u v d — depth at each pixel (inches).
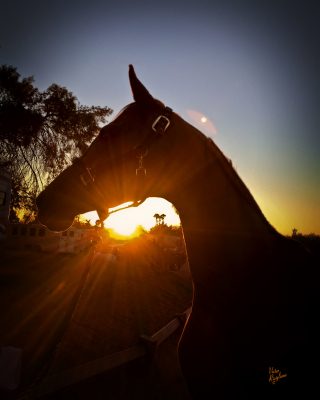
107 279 331.9
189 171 48.0
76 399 111.0
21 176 546.0
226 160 50.8
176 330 215.3
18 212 650.8
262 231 47.4
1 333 144.1
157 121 45.5
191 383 45.0
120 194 47.0
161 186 48.6
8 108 528.1
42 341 145.2
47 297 216.8
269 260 45.4
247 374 40.7
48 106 580.7
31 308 187.5
